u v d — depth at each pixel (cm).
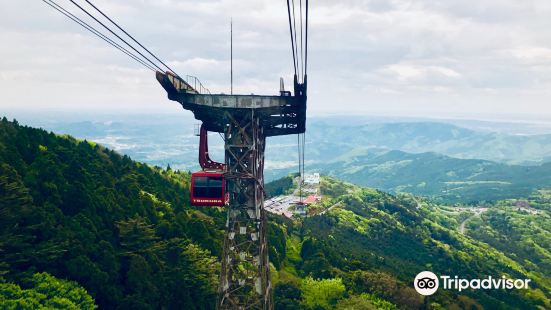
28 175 9375
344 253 18712
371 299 12138
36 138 11919
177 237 10781
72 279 7875
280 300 10762
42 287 6988
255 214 5241
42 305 6531
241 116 5259
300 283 11850
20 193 8388
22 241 7794
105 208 10100
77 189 9719
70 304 6800
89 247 8556
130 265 8869
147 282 8700
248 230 5766
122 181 12781
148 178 14800
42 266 7688
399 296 12825
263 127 5603
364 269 15288
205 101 5222
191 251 10231
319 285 11450
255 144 5200
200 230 11462
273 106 5188
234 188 5269
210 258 10675
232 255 5306
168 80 5047
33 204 8744
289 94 5225
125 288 8656
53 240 8144
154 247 9894
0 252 7481
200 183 5178
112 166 13612
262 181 5647
